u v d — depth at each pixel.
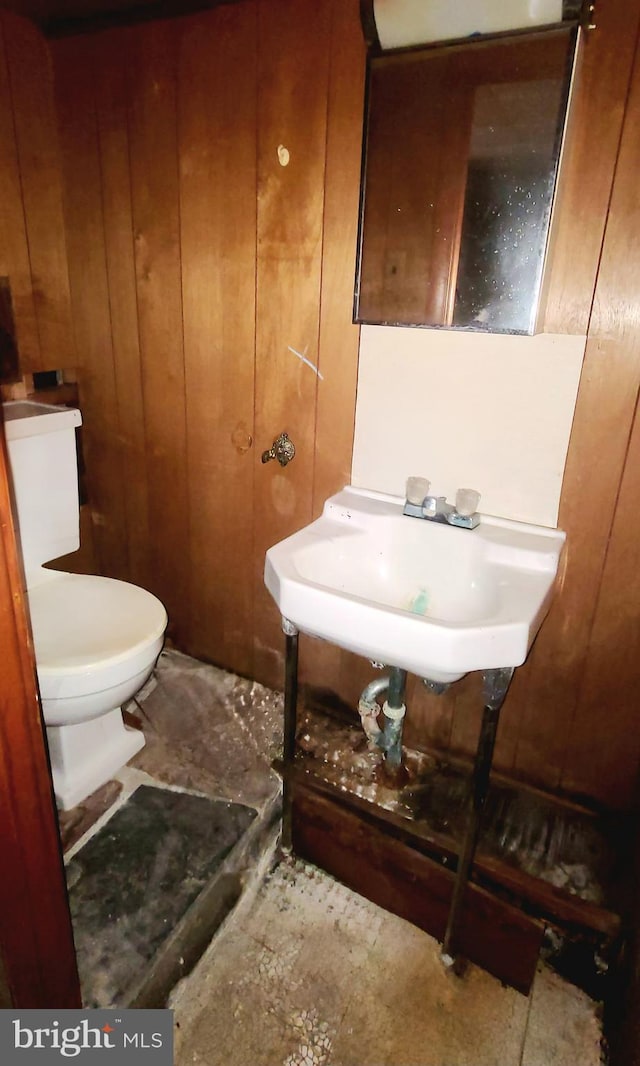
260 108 1.55
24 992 1.04
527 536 1.46
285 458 1.79
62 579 1.83
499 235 1.33
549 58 1.20
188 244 1.76
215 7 1.52
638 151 1.21
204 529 2.05
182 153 1.69
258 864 1.66
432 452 1.58
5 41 1.70
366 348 1.59
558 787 1.69
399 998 1.40
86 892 1.43
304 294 1.64
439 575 1.51
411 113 1.36
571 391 1.38
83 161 1.85
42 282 1.94
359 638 1.20
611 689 1.55
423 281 1.45
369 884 1.60
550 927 1.41
